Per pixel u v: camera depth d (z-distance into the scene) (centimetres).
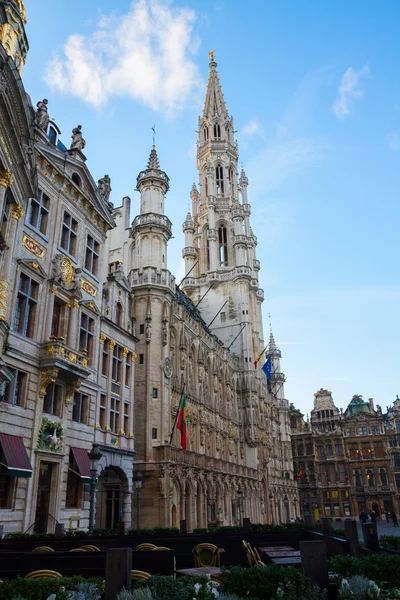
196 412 6122
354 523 1588
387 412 11906
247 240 10044
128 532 2717
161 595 948
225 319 8656
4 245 2459
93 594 952
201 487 5459
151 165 5803
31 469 2630
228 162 10562
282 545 1828
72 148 3678
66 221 3472
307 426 12169
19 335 2781
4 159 2278
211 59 11838
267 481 8356
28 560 1243
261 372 9262
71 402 3209
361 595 1024
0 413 2559
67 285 3303
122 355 4244
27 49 3406
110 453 3747
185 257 9488
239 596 1008
